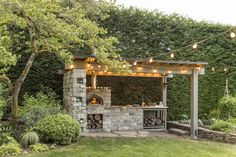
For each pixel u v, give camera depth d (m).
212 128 11.22
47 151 8.29
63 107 11.96
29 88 12.25
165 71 11.59
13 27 11.47
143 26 13.55
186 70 11.68
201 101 13.99
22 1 7.90
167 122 13.36
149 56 13.51
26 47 12.13
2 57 8.12
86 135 10.62
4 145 8.20
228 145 9.72
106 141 9.65
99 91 12.02
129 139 10.14
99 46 9.75
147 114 13.48
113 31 13.20
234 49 14.38
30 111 10.20
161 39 13.71
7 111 11.34
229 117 12.53
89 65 10.92
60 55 9.55
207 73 14.09
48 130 8.97
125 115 12.45
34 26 8.72
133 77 13.59
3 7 7.54
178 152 8.46
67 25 8.84
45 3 7.98
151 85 13.78
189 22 14.12
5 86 11.37
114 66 9.86
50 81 12.50
